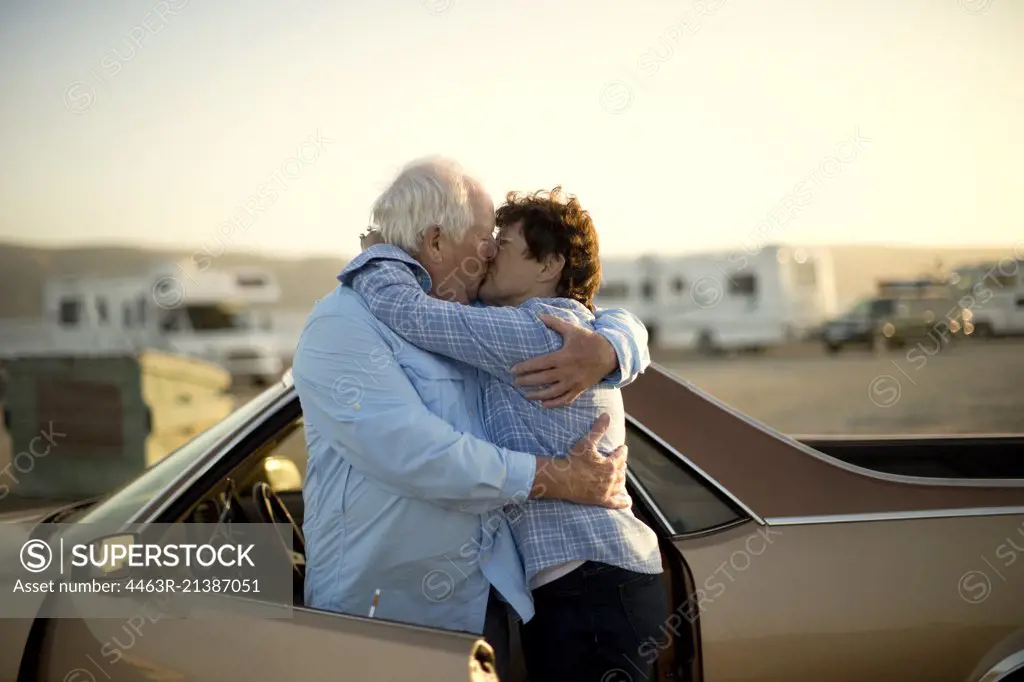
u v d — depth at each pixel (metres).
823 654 1.87
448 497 1.64
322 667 1.51
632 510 1.98
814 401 13.58
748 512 1.98
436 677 1.44
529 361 1.71
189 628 1.63
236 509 2.13
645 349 1.90
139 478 2.08
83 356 7.64
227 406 9.04
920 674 1.92
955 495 2.09
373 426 1.64
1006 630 1.96
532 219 1.87
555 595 1.75
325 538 1.78
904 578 1.94
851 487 2.06
